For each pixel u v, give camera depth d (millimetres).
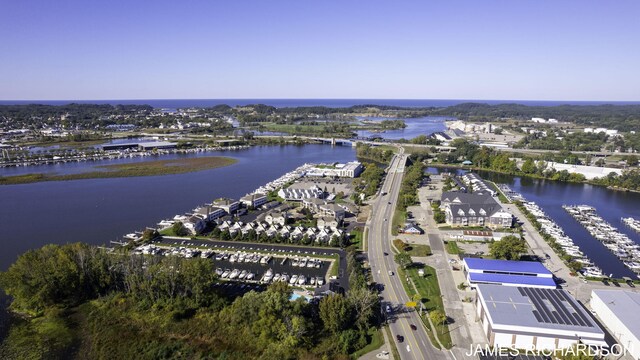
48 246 119625
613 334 92750
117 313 102875
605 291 103938
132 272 113000
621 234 160500
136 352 90500
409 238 154875
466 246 146125
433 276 123125
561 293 100000
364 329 94875
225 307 101438
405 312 103438
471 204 173375
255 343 89438
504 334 86875
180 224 161375
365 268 129500
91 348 92875
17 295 104875
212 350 89438
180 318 100500
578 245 152125
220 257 139750
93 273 113312
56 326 100250
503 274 115000
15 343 94500
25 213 190375
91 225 173750
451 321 99062
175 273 107375
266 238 151500
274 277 123562
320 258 138250
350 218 179625
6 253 145375
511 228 164875
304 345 88625
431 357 85875
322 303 95625
